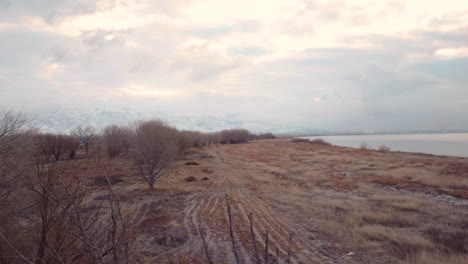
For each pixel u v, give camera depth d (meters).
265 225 9.64
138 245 7.27
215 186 17.83
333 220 10.09
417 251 7.30
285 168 27.34
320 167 27.06
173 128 30.97
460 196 14.02
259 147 60.66
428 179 18.17
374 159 30.70
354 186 17.55
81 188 3.72
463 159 28.98
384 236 8.42
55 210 3.61
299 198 14.23
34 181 3.88
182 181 19.31
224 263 6.47
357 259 6.93
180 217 10.36
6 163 4.42
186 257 6.73
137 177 18.94
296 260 6.83
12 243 3.73
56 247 3.51
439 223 9.89
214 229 9.03
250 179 21.16
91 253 3.21
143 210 10.84
